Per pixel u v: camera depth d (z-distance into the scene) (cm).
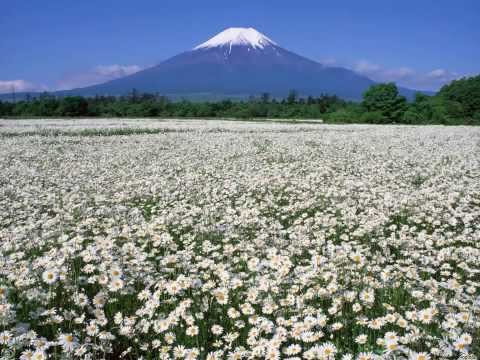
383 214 888
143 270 577
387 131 3859
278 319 439
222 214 933
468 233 802
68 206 1001
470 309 439
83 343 413
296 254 678
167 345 416
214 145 2498
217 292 476
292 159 2022
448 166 1742
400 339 383
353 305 466
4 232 772
